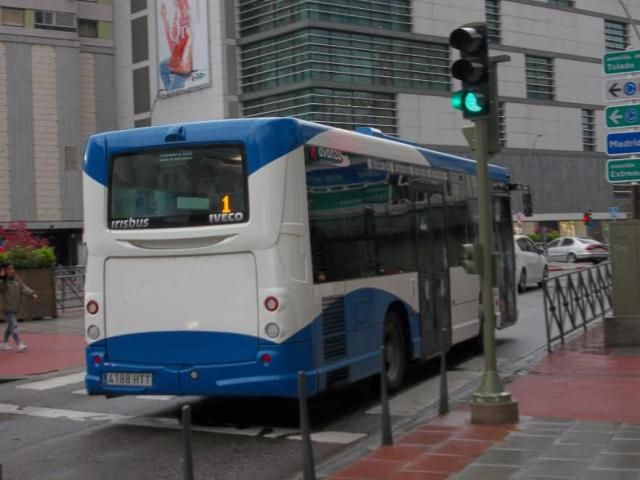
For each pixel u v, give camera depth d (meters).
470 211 14.49
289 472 7.66
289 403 11.01
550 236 59.06
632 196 14.78
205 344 9.05
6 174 57.91
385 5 51.78
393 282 11.27
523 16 61.38
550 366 12.74
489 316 9.01
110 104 62.38
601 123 66.75
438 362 14.08
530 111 61.97
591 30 65.75
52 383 13.30
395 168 11.62
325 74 48.38
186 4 54.06
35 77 58.91
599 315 18.98
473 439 8.20
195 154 9.18
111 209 9.48
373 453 7.79
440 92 54.22
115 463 8.11
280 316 8.80
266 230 8.84
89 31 61.84
